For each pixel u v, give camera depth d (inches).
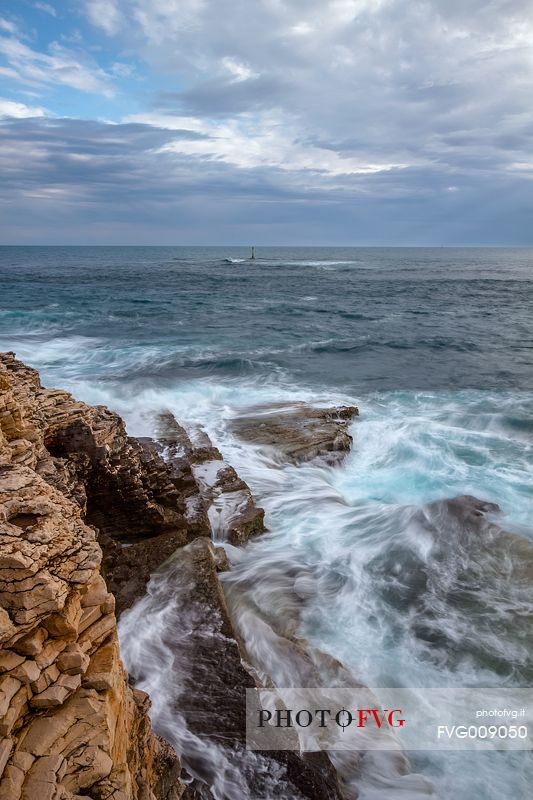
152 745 188.9
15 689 136.2
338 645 300.5
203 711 235.9
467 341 1233.4
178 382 832.3
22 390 338.0
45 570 147.8
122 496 357.4
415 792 219.5
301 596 342.0
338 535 414.9
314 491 486.0
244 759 215.8
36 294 1959.9
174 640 276.8
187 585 318.0
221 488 439.8
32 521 160.4
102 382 806.5
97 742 137.3
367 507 458.3
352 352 1120.8
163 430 501.4
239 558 380.2
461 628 314.8
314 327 1413.6
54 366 914.1
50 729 136.1
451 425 679.1
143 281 2714.1
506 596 342.3
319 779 211.0
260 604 330.3
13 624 138.8
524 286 2650.1
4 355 418.0
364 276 3321.9
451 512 428.8
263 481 494.3
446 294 2273.6
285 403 709.9
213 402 723.4
